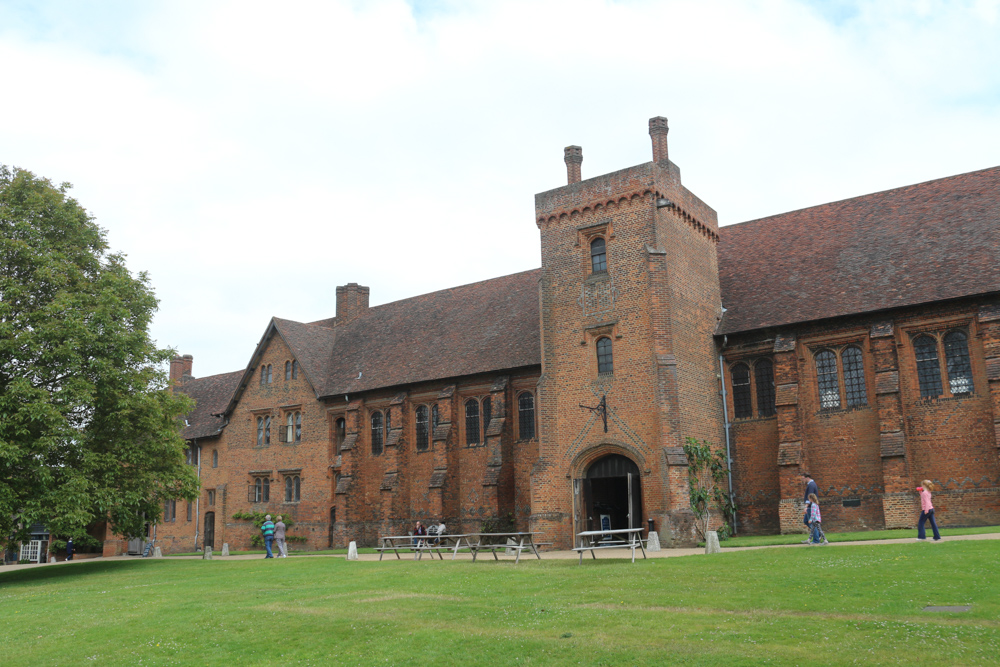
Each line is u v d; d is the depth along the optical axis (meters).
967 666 9.44
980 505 26.91
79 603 19.73
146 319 32.06
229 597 18.77
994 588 13.33
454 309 44.69
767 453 31.81
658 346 29.78
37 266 29.67
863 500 29.19
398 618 14.48
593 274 32.25
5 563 52.56
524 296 42.06
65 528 27.69
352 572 22.70
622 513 33.22
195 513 51.06
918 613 12.10
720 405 32.94
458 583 18.78
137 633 15.06
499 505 35.75
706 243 34.41
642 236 30.97
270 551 33.44
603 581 17.50
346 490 41.91
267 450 47.56
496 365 37.97
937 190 33.66
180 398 33.88
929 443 28.19
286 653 12.98
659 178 31.23
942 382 28.36
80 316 28.83
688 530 27.78
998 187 31.69
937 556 16.94
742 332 32.59
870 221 34.31
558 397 32.03
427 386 40.81
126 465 30.69
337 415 44.59
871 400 29.72
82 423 29.95
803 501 29.28
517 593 16.78
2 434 26.55
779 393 30.61
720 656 10.51
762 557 19.38
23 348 27.78
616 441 30.17
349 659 12.28
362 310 50.94
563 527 30.94
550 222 33.56
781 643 10.92
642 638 11.78
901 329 29.33
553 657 11.27
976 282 27.88
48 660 13.68
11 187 30.59
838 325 30.62
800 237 35.97
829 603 13.22
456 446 39.06
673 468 28.44
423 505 40.09
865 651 10.25
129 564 33.44
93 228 32.47
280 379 47.72
